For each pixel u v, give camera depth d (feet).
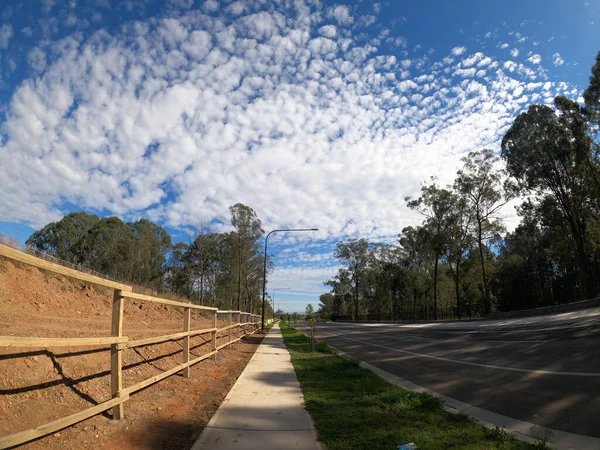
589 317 76.48
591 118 105.81
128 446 15.16
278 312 413.59
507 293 187.21
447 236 155.22
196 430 17.84
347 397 25.35
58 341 13.56
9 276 31.68
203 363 36.55
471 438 16.93
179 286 222.07
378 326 161.17
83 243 181.27
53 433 14.57
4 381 15.31
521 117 119.03
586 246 124.98
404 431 17.97
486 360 42.14
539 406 22.39
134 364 25.43
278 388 27.89
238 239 153.58
